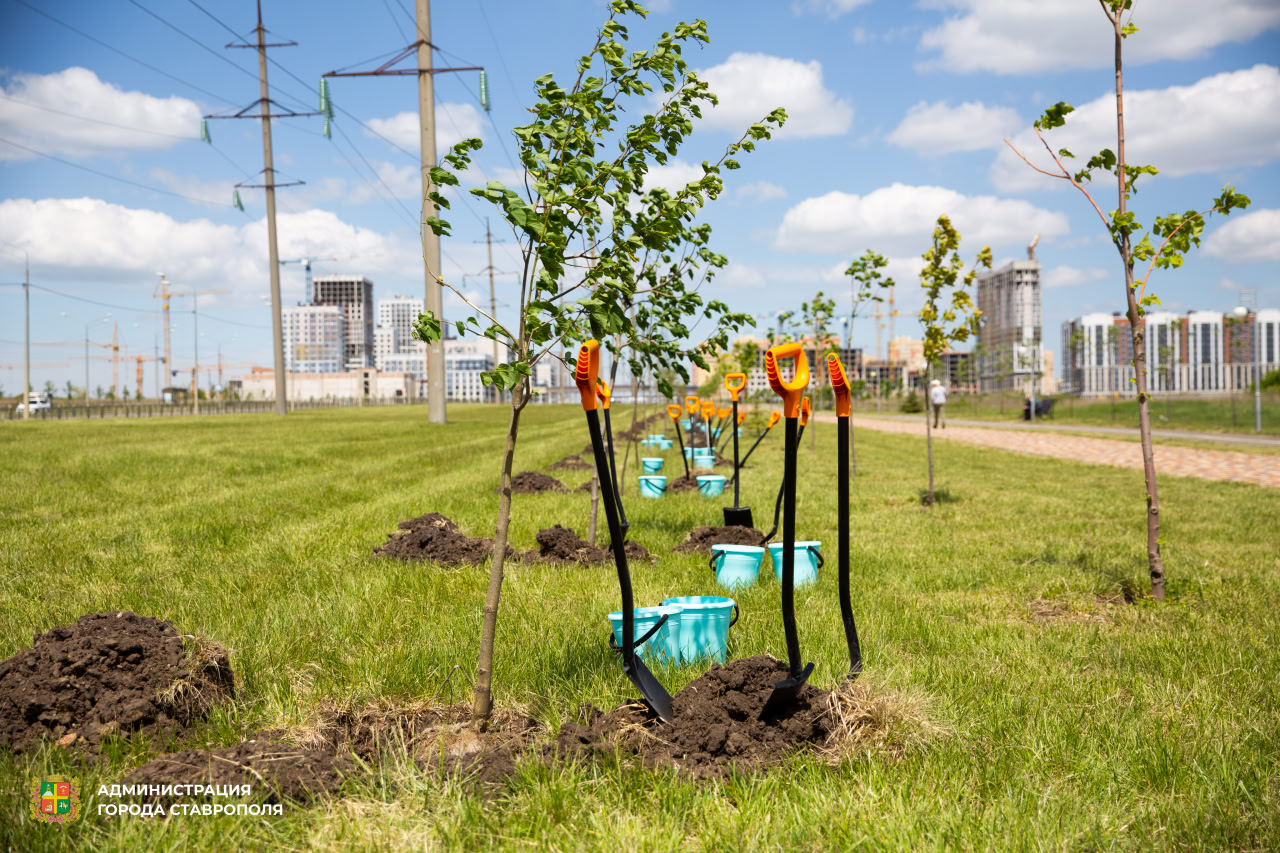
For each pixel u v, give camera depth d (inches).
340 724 126.4
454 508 373.4
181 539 290.7
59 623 179.5
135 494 416.5
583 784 104.7
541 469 584.4
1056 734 126.4
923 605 215.5
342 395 7357.3
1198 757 119.0
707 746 114.3
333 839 92.8
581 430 1283.2
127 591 207.9
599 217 127.2
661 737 116.3
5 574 229.0
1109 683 152.6
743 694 125.5
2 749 113.5
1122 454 802.2
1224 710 138.9
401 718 128.0
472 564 250.8
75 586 216.1
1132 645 179.8
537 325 119.2
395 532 299.9
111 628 134.1
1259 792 108.7
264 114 1936.5
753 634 177.2
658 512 365.1
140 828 95.3
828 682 145.3
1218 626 197.6
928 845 92.2
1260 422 1275.8
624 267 129.6
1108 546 304.5
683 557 262.1
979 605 218.2
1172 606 218.8
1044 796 105.3
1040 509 409.4
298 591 211.0
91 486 445.4
